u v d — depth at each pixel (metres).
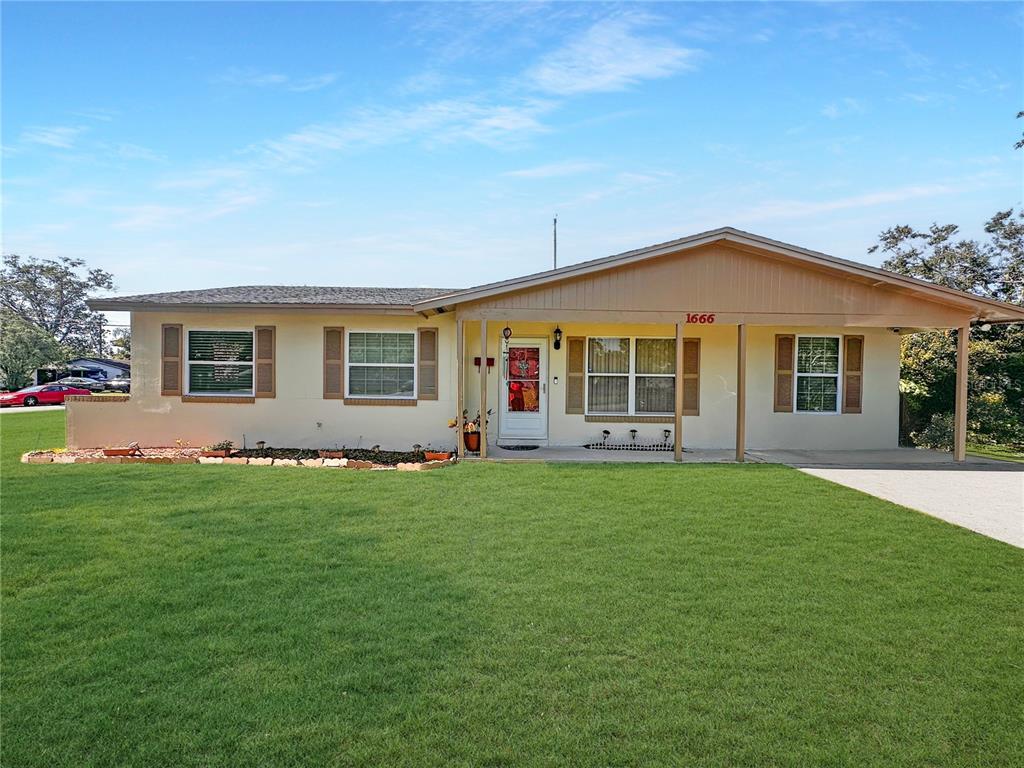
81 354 63.59
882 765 3.29
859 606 5.28
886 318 12.80
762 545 6.93
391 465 12.12
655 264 12.70
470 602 5.28
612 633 4.73
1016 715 3.73
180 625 4.80
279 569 6.04
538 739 3.47
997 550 6.86
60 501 8.74
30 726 3.55
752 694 3.93
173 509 8.31
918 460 13.34
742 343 12.73
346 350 14.20
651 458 13.12
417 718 3.64
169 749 3.37
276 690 3.92
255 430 14.20
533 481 10.33
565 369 14.93
